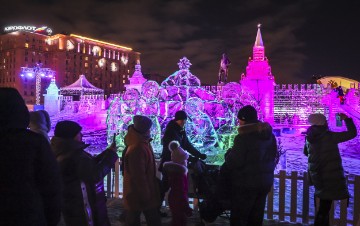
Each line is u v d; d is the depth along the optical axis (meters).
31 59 114.56
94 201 3.56
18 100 2.51
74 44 119.19
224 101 13.91
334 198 4.61
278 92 30.42
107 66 129.75
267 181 4.02
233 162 3.98
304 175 5.84
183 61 13.38
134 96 12.68
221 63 29.72
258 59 31.02
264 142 4.01
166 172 5.07
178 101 12.97
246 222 4.04
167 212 6.39
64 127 3.51
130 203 4.35
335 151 4.68
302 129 28.52
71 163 3.43
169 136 5.57
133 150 4.36
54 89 45.38
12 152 2.40
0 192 2.37
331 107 26.33
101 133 23.94
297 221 6.01
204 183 5.17
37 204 2.48
